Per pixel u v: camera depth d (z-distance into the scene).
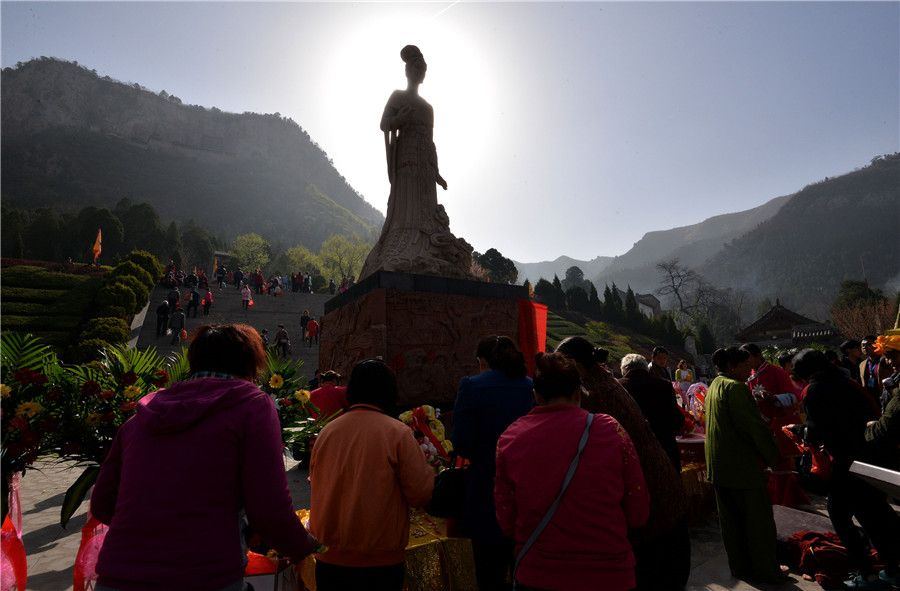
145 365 3.86
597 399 3.12
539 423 2.68
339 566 2.82
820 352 4.26
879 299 44.22
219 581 2.15
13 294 22.31
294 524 2.27
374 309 7.64
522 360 3.52
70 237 58.12
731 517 4.25
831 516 4.07
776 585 4.08
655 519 3.00
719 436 4.29
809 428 4.16
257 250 75.31
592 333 42.34
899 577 3.80
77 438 3.46
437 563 3.74
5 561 2.94
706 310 79.69
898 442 3.59
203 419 2.28
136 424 2.33
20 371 3.29
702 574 4.31
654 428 3.89
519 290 9.18
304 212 195.00
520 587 2.57
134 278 23.47
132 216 69.56
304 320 22.47
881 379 6.58
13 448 3.14
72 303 21.88
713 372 41.19
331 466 2.91
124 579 2.09
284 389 4.07
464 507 3.34
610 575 2.44
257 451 2.26
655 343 44.47
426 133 9.73
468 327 8.34
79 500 3.41
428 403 7.69
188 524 2.15
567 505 2.49
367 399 3.08
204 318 23.16
